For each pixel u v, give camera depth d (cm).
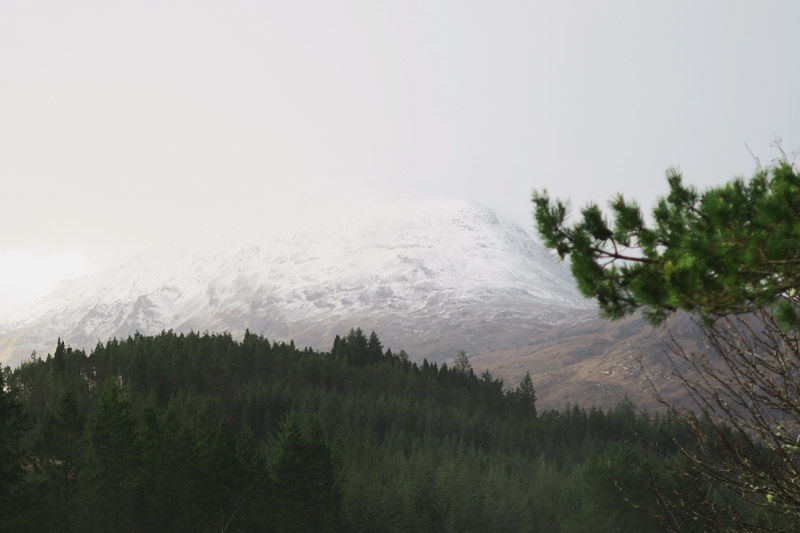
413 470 14788
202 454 9500
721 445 1342
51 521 7506
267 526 9425
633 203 1155
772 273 973
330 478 10281
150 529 8300
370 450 15538
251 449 9875
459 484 13250
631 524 7656
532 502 12712
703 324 1309
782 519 1329
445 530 12206
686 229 1091
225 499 8894
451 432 19925
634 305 1134
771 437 1218
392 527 11575
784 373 1188
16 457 7256
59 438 9062
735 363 1262
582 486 8612
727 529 1340
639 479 7881
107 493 8138
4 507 6994
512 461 17212
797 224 935
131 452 8519
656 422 1524
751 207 1035
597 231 1155
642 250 1135
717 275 1002
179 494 8469
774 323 1098
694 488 1397
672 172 1150
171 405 10388
